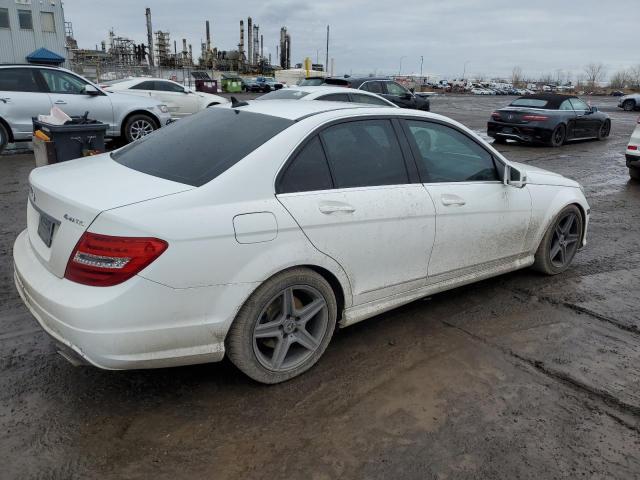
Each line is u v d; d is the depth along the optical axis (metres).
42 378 3.10
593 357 3.56
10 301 4.06
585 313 4.23
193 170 2.92
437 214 3.63
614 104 48.38
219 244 2.66
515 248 4.40
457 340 3.73
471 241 3.95
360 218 3.20
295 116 3.28
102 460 2.48
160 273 2.52
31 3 41.72
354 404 2.97
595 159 12.56
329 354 3.49
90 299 2.48
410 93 16.31
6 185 7.83
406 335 3.78
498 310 4.23
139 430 2.69
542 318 4.12
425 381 3.21
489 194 4.03
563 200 4.72
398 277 3.54
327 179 3.15
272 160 2.94
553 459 2.60
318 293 3.13
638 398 3.12
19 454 2.50
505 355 3.55
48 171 3.27
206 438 2.66
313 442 2.65
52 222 2.79
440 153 3.85
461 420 2.86
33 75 10.42
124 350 2.53
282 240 2.87
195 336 2.70
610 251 5.88
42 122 6.78
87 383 3.07
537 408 2.99
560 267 4.96
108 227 2.49
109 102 11.13
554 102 14.82
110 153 3.65
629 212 7.72
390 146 3.53
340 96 10.73
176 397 2.97
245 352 2.89
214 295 2.69
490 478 2.46
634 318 4.17
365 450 2.61
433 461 2.55
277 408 2.91
